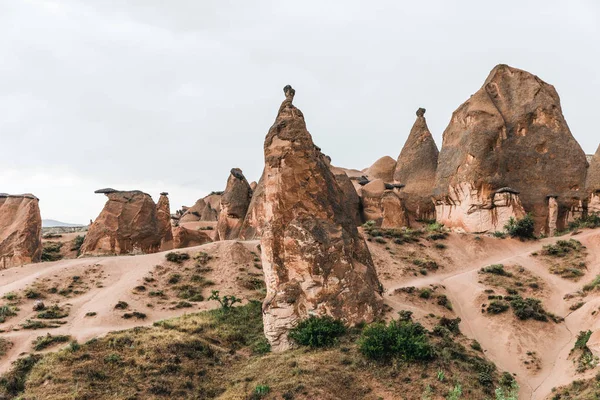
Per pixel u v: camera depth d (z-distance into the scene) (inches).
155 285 1849.2
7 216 2287.2
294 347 1344.7
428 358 1214.9
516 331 1446.9
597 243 1991.9
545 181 2440.9
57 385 1155.9
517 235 2242.9
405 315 1443.2
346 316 1386.6
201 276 1926.7
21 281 1820.9
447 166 2613.2
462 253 2169.0
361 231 2319.1
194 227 3462.1
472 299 1674.5
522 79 2662.4
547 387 1200.8
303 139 1573.6
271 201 1501.0
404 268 1983.3
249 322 1578.5
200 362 1305.4
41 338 1407.5
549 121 2536.9
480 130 2482.8
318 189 1535.4
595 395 1033.5
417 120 3189.0
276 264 1432.1
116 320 1571.1
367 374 1173.1
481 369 1232.8
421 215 2802.7
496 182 2378.2
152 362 1261.1
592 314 1457.9
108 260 2025.1
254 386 1147.9
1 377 1212.5
